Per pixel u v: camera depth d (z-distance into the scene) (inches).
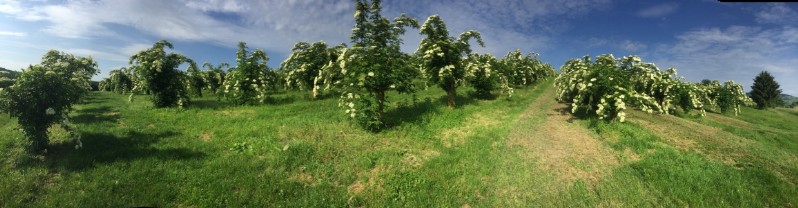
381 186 288.8
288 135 417.7
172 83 649.0
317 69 749.3
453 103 629.0
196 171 294.8
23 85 293.7
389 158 342.3
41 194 243.3
